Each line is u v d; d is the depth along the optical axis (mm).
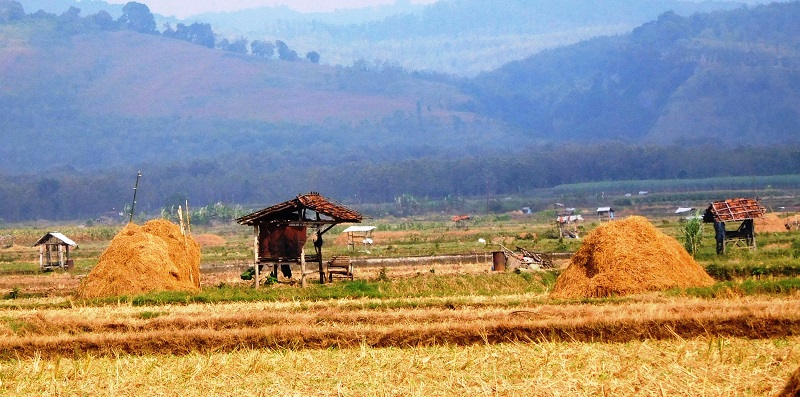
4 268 174000
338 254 184750
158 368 59594
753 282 84250
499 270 130500
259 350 65312
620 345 62594
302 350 64938
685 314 66938
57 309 87500
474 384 52406
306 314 75312
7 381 57250
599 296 85062
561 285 88625
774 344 61281
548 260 137625
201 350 66938
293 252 110000
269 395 51781
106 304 89812
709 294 79938
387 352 63094
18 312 84438
